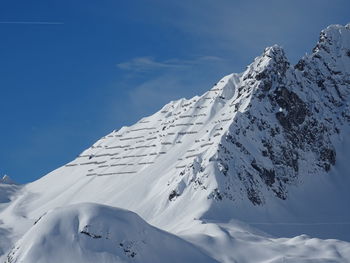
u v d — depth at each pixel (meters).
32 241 188.88
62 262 181.62
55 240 187.75
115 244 187.12
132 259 185.50
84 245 185.88
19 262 184.00
